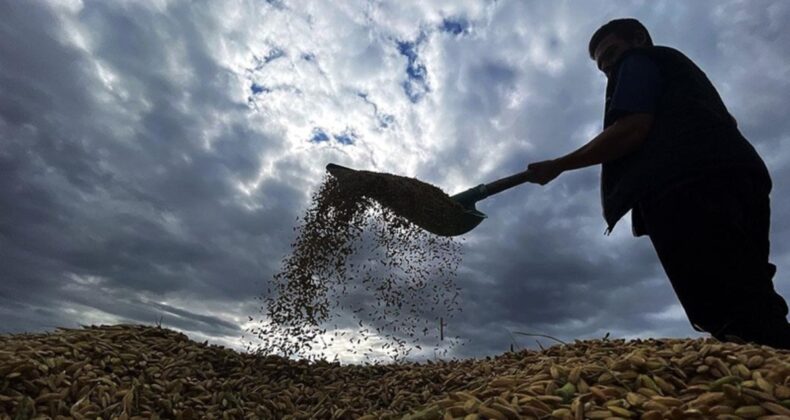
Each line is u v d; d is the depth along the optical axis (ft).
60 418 8.20
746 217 6.93
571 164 8.41
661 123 7.39
